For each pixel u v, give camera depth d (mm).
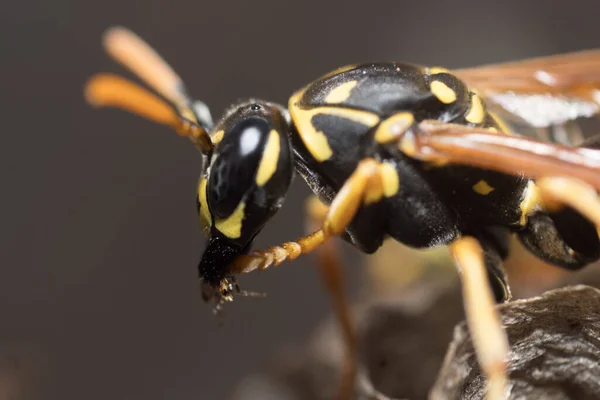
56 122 77
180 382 60
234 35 85
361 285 54
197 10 84
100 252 69
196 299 66
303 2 86
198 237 70
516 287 45
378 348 46
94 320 64
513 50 82
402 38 86
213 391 60
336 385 48
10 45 80
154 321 64
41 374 58
